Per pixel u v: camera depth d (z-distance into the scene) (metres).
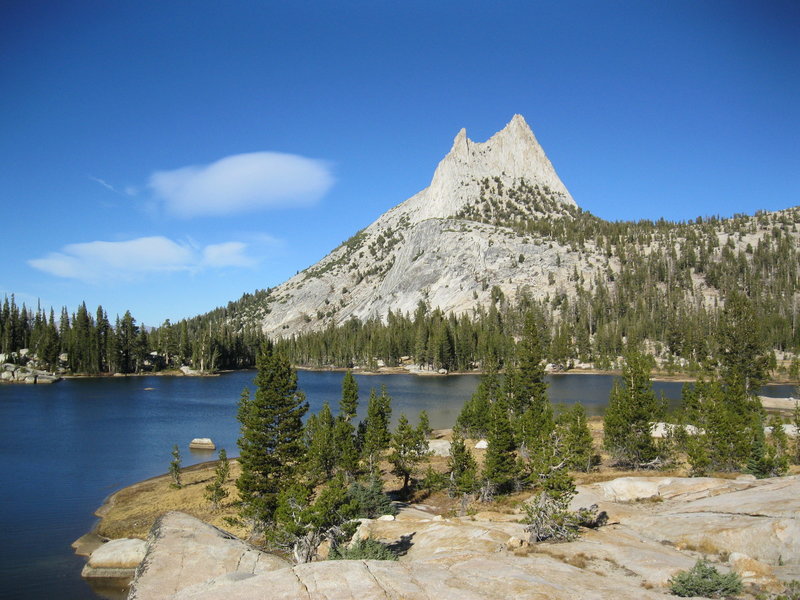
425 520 34.97
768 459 43.06
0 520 44.81
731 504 29.33
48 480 57.44
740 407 62.84
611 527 29.67
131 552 35.38
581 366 193.62
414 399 124.00
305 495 30.67
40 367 174.38
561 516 27.81
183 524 29.27
